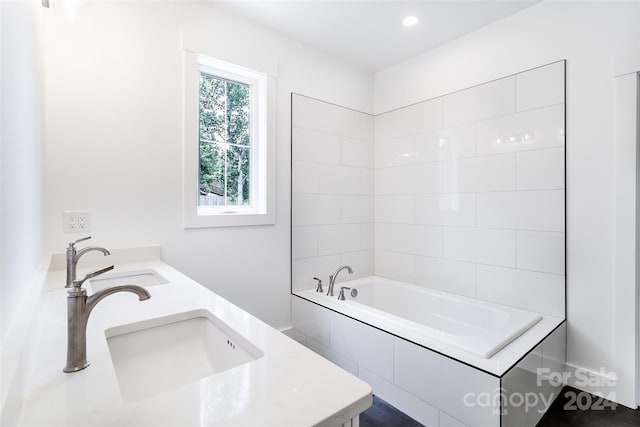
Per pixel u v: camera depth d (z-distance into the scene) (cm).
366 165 298
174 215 191
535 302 206
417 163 270
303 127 254
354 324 195
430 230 261
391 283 277
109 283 153
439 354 151
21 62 83
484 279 229
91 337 83
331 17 219
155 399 57
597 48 183
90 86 164
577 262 191
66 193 158
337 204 277
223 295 213
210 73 218
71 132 159
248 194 237
